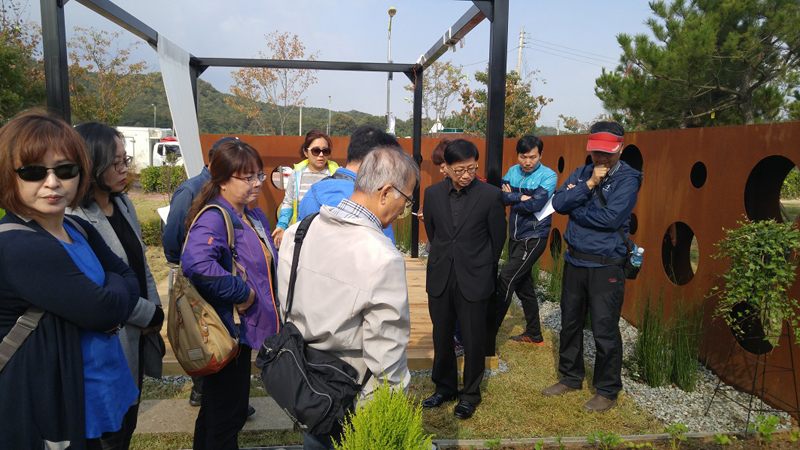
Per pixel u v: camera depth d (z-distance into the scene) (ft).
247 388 7.86
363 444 4.89
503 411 11.23
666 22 39.47
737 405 11.56
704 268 13.94
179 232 9.61
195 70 21.56
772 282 9.82
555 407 11.42
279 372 5.55
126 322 6.14
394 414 4.97
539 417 11.00
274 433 10.29
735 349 12.48
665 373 12.59
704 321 13.69
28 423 4.80
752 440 10.03
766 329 10.21
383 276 5.34
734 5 36.58
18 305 4.77
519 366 13.73
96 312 5.08
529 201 14.26
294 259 6.03
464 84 68.18
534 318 15.19
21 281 4.64
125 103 71.97
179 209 9.59
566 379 12.19
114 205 7.47
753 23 37.17
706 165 14.03
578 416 11.05
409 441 4.89
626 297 18.11
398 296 5.43
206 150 30.73
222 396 7.52
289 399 5.41
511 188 15.56
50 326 4.91
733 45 35.81
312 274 5.72
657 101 39.29
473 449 9.77
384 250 5.46
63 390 5.00
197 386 10.87
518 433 10.40
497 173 12.39
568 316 11.84
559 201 11.34
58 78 10.25
